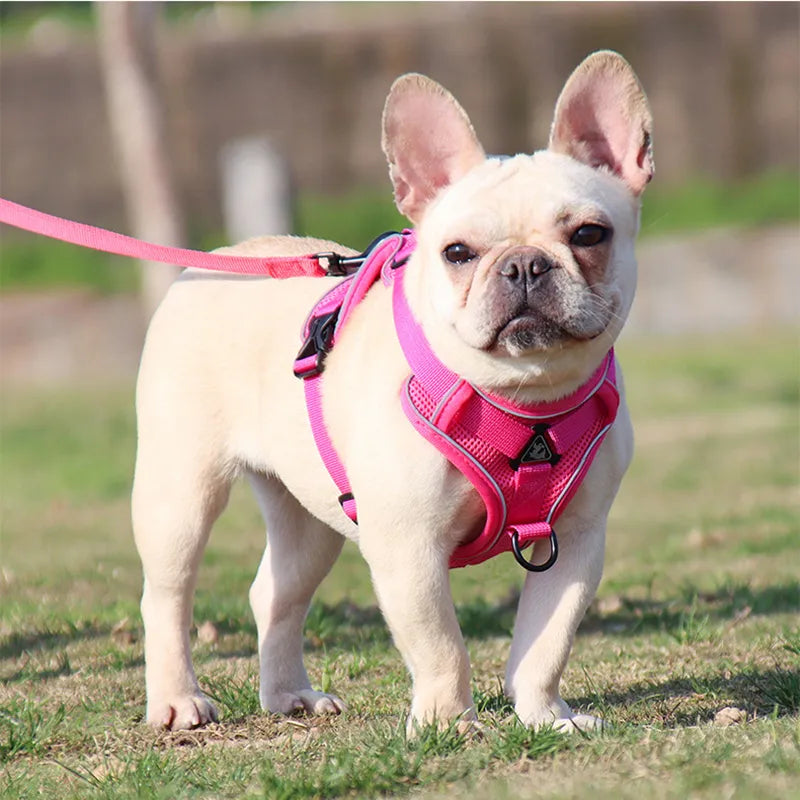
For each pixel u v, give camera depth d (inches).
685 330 1093.1
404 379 209.5
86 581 411.5
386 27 1213.7
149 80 935.7
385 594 212.2
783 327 1071.6
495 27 1213.7
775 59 1210.6
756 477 566.9
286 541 270.7
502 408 204.2
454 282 201.9
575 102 218.8
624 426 223.8
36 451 729.0
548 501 211.9
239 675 288.8
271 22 1262.3
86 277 1186.6
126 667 301.3
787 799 169.6
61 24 1427.2
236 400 251.3
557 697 223.9
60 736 244.7
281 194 1021.2
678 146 1221.7
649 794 175.6
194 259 258.5
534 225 201.0
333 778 194.9
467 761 200.4
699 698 247.9
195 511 253.8
